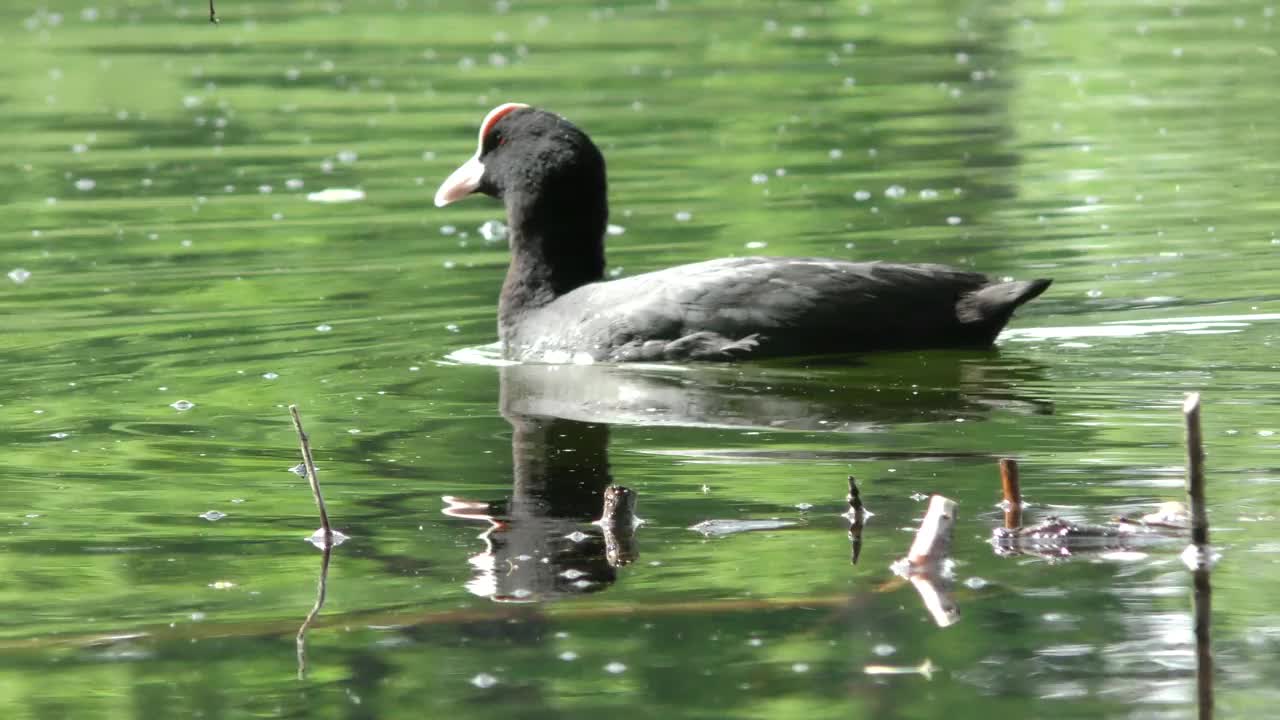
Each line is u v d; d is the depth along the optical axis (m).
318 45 36.06
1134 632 7.55
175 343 14.48
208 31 38.16
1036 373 12.55
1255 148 22.97
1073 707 6.83
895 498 9.61
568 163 14.66
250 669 7.47
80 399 12.63
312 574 8.69
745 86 29.92
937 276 13.29
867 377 12.56
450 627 7.89
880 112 27.22
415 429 11.57
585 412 11.88
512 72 32.03
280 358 13.87
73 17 40.75
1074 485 9.72
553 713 6.91
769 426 11.30
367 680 7.30
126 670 7.50
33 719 6.97
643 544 8.97
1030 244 17.69
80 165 24.42
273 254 18.48
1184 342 13.40
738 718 6.82
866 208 20.00
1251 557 8.40
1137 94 28.08
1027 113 26.80
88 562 8.97
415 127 26.84
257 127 27.27
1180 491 9.54
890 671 7.22
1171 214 18.94
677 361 13.25
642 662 7.40
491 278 17.09
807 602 8.05
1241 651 7.32
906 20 38.06
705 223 19.42
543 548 8.97
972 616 7.79
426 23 39.12
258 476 10.53
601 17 39.72
